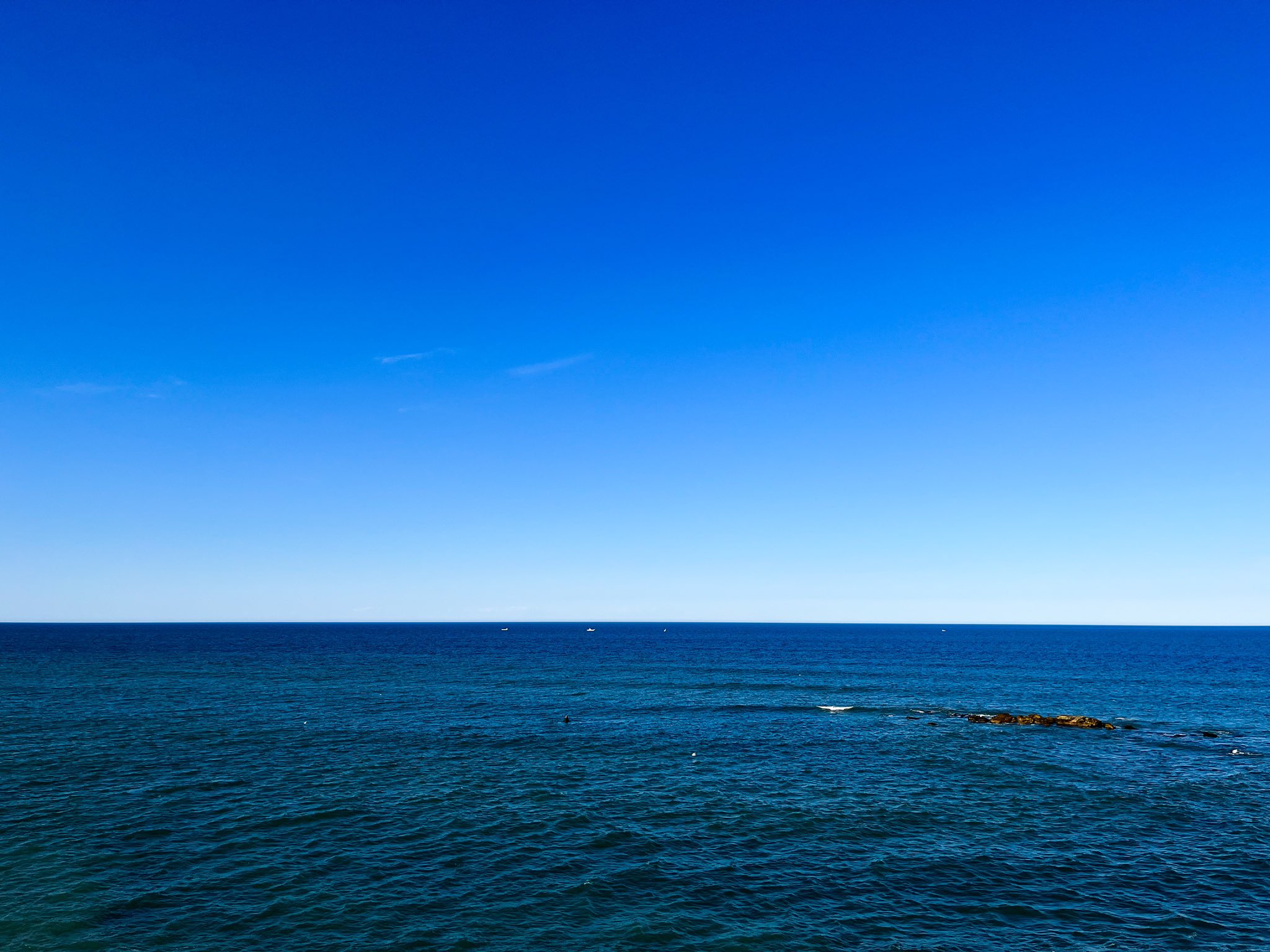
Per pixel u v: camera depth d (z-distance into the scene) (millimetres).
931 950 24828
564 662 143500
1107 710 80625
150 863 30844
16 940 24016
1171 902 28625
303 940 24703
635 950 24500
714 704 81562
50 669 110562
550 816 38156
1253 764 51938
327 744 54875
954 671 128250
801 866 32031
